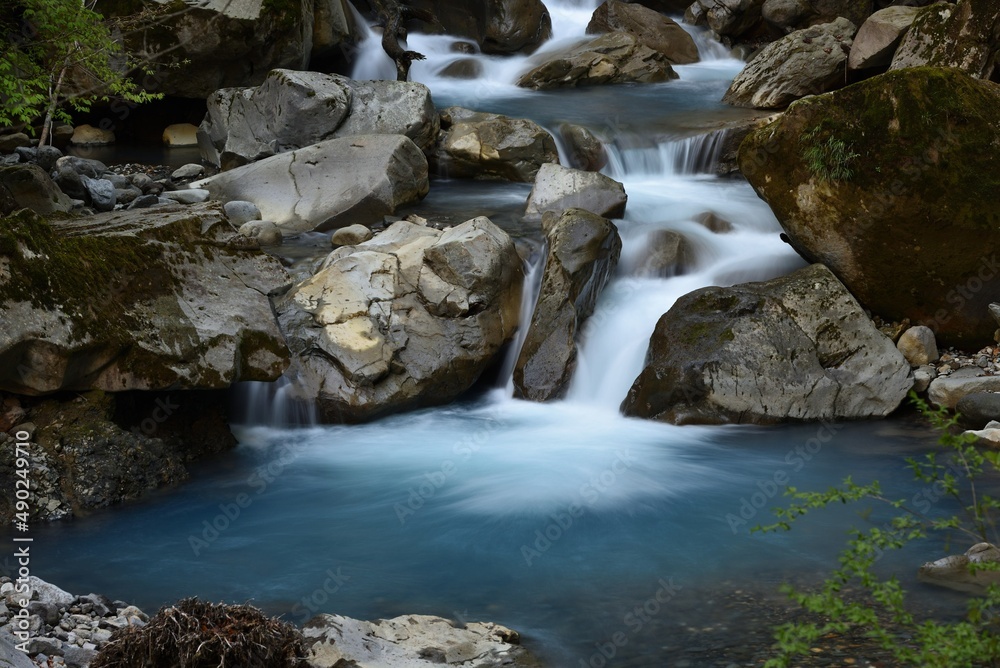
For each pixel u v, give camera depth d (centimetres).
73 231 852
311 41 1769
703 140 1548
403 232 1140
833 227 1043
